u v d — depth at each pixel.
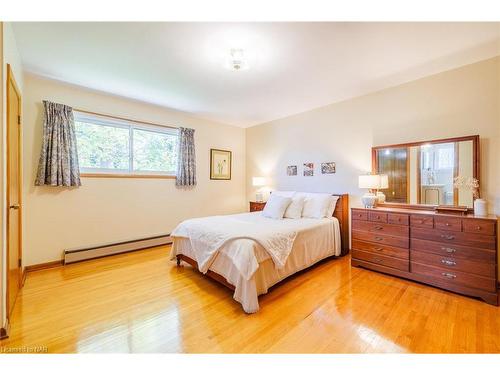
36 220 2.88
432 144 2.79
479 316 1.88
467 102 2.57
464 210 2.40
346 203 3.54
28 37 2.04
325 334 1.67
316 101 3.71
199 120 4.65
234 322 1.81
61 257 3.07
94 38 2.06
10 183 1.86
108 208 3.47
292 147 4.45
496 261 2.04
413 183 2.94
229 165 5.17
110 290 2.34
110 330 1.71
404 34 2.00
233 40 2.07
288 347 1.54
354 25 1.87
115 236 3.54
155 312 1.95
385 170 3.19
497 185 2.40
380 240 2.78
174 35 2.00
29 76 2.81
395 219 2.66
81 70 2.66
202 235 2.55
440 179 2.73
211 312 1.95
